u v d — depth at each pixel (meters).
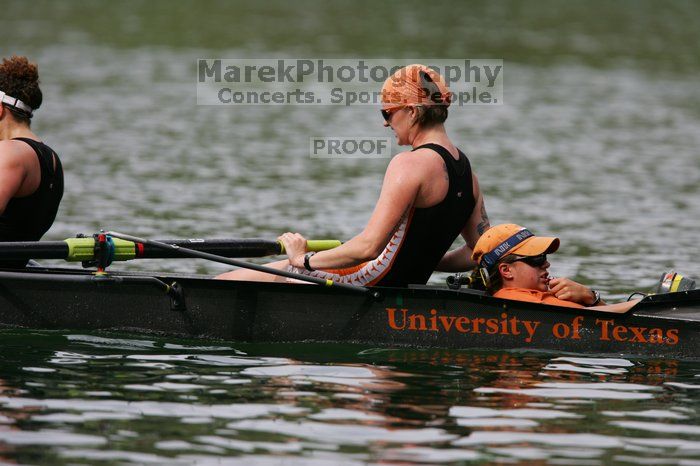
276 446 17.78
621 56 122.56
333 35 130.12
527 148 67.31
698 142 71.25
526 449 17.91
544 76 107.25
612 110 86.31
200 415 19.31
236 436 18.23
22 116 25.48
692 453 17.84
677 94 96.81
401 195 23.08
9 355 23.19
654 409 20.22
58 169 26.03
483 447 17.95
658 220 45.25
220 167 57.28
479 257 24.81
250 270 26.38
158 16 143.12
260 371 22.41
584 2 167.62
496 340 24.48
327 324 24.88
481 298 24.33
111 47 119.19
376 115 81.69
